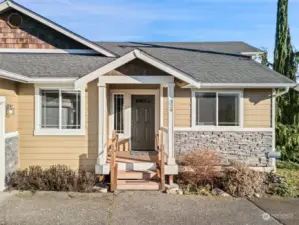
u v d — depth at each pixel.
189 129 9.80
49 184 7.87
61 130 8.94
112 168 7.80
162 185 7.90
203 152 8.88
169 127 8.34
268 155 9.77
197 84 8.05
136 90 10.62
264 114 9.86
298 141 11.80
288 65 13.51
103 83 8.16
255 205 6.83
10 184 8.05
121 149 10.75
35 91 8.89
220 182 8.46
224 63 11.16
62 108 8.98
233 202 7.04
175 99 9.84
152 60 7.91
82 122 8.95
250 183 7.76
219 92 9.79
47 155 8.93
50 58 10.09
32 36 10.41
